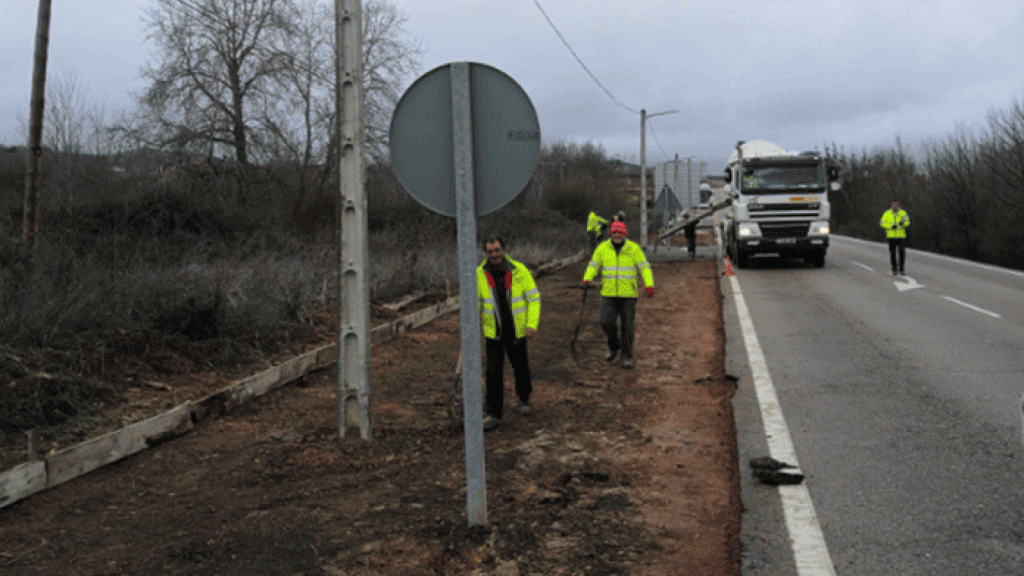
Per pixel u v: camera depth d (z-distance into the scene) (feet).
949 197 94.48
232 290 33.60
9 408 19.19
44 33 39.63
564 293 57.67
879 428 20.75
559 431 21.66
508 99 13.24
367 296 20.70
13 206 56.03
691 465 18.72
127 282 30.81
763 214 71.20
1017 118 79.92
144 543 14.08
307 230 74.28
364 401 20.70
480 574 12.71
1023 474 16.81
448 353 33.58
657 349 34.22
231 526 14.85
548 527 14.66
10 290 26.20
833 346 33.06
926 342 33.35
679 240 129.90
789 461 18.26
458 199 13.26
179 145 83.15
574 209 175.94
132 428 19.22
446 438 21.07
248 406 23.85
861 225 151.74
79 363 23.04
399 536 14.17
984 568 12.54
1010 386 24.97
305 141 88.89
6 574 12.86
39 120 39.81
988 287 55.06
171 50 84.17
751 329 38.04
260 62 86.74
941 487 16.25
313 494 16.66
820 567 12.78
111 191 67.67
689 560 13.41
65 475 17.12
